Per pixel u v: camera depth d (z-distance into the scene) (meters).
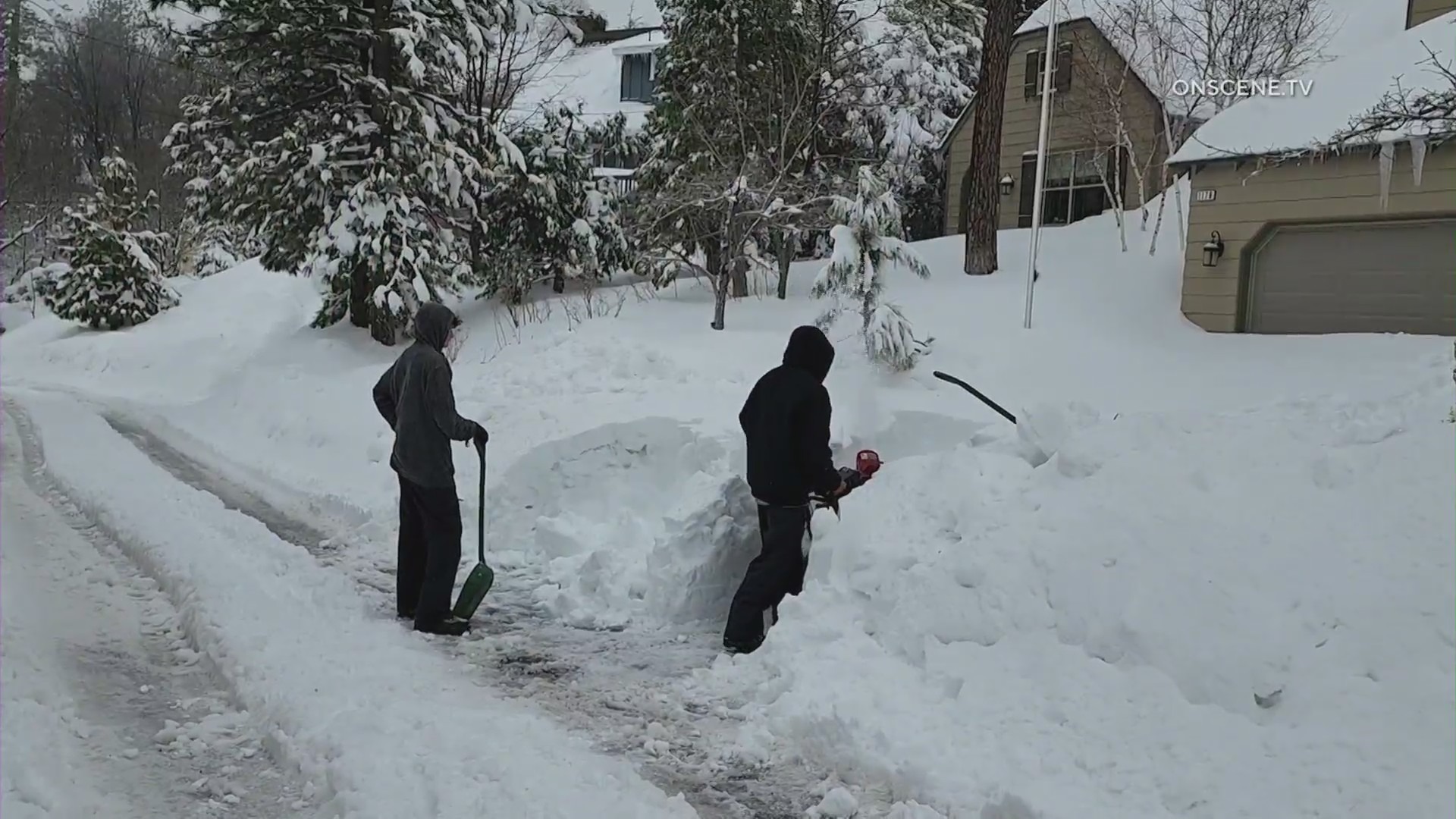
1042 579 4.04
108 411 14.15
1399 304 10.33
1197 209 11.52
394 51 15.32
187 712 4.08
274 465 9.88
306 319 20.25
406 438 5.17
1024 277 13.83
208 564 5.82
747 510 5.61
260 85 15.67
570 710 4.24
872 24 20.59
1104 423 4.70
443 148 15.12
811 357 5.16
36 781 3.30
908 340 9.48
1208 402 8.30
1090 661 3.70
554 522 6.67
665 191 15.37
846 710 3.88
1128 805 3.09
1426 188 9.84
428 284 14.95
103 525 7.01
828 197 13.27
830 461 5.01
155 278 22.88
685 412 7.45
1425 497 3.58
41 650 4.60
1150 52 16.80
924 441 7.50
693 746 3.91
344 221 14.59
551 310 15.15
